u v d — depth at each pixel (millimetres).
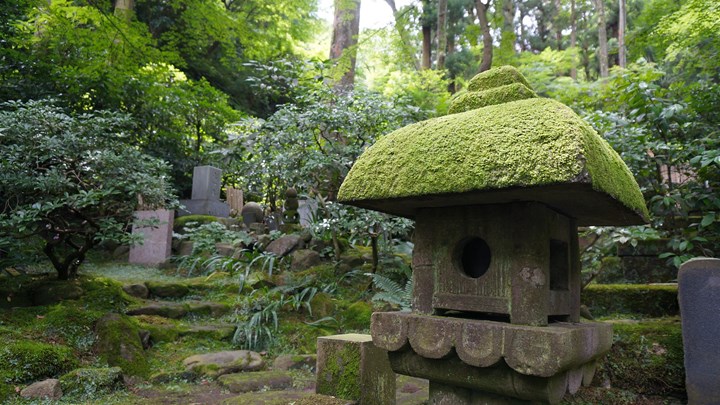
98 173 4691
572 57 13609
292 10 12945
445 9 8891
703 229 4527
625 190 2018
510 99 2186
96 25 9359
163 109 9797
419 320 2061
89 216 4797
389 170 2057
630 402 3479
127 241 4598
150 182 4863
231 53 10188
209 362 3957
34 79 8062
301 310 5309
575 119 1751
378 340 2174
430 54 14875
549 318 2248
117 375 3479
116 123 5238
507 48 6453
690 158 4340
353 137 6297
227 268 6246
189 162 10633
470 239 2164
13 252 4652
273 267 6465
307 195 6902
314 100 6633
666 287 4586
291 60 7742
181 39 11844
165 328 4438
